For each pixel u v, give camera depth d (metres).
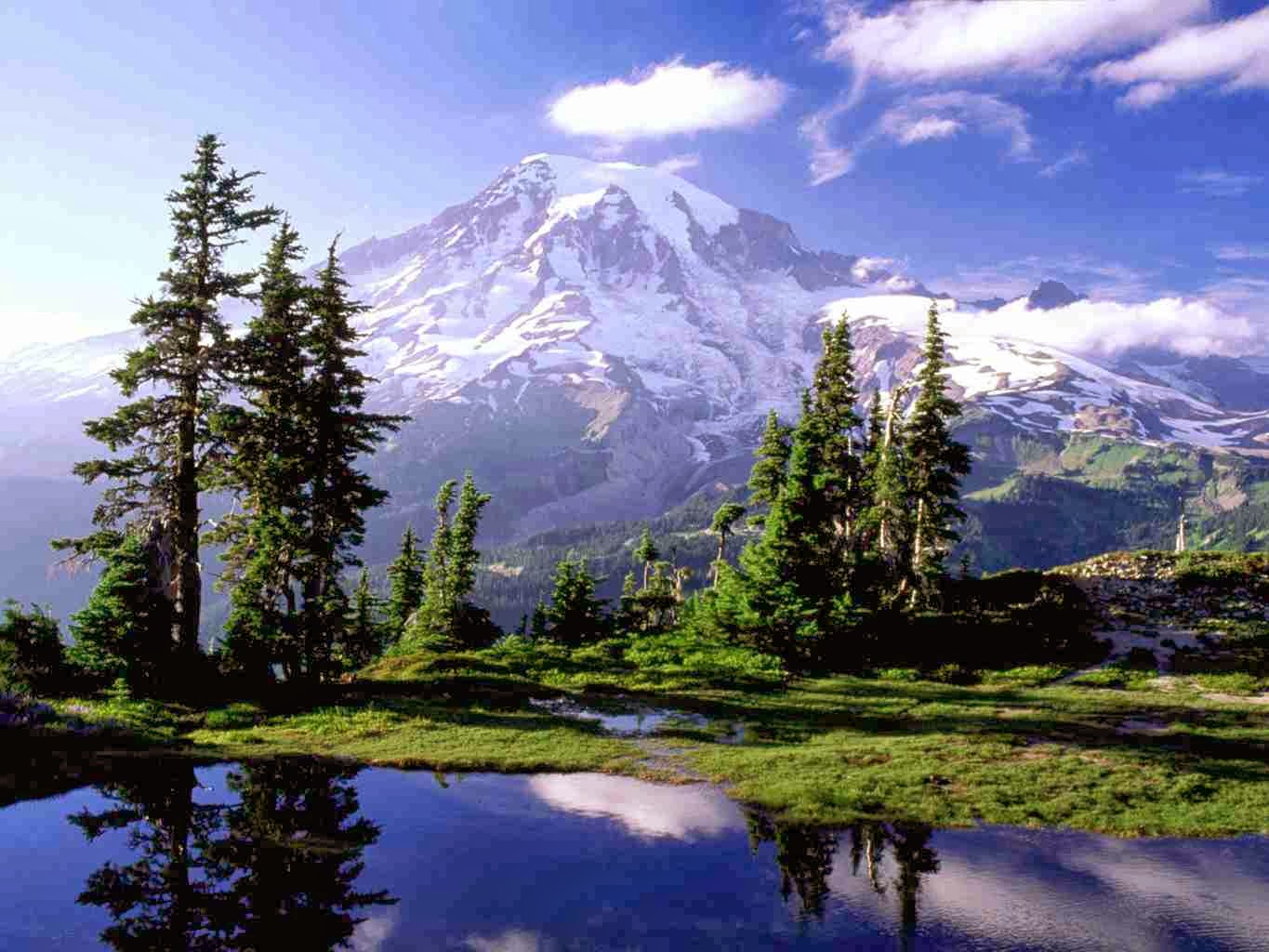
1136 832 15.48
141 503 30.22
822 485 44.34
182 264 31.75
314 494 33.56
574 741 23.03
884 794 17.72
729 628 41.59
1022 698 30.06
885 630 41.78
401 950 10.38
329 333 34.34
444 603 60.88
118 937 10.56
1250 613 40.75
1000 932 11.29
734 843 14.77
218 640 30.80
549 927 11.19
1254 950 10.82
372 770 19.67
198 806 16.31
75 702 24.53
